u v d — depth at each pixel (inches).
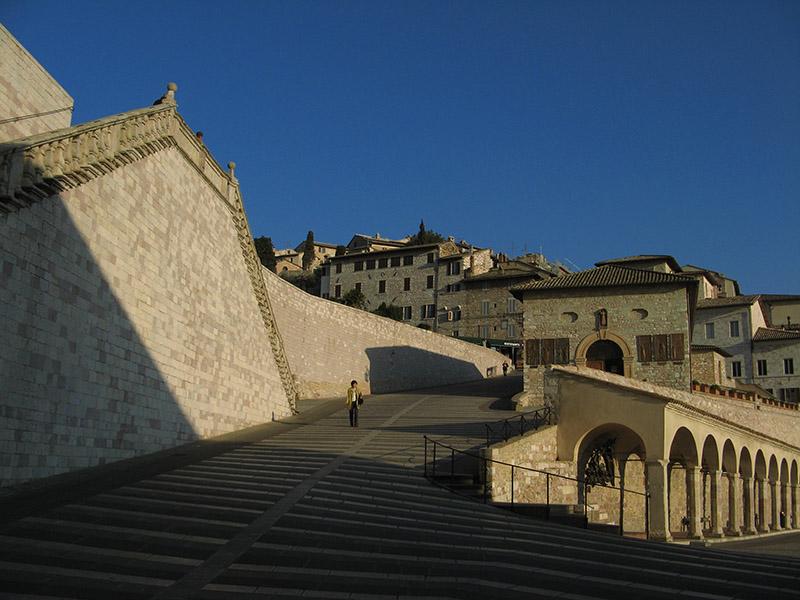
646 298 1797.5
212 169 1083.9
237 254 1180.5
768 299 3346.5
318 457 874.8
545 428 920.9
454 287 3452.3
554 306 1871.3
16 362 599.8
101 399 741.3
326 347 1935.3
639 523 1122.7
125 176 802.8
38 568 409.1
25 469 609.9
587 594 422.0
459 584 430.9
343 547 498.9
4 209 583.8
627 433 1021.2
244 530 521.0
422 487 755.4
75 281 695.1
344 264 3782.0
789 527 1488.7
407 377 2356.1
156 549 462.3
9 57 695.1
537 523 677.3
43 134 637.9
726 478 1419.8
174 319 932.0
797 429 2218.3
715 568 530.3
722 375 2432.3
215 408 1060.5
